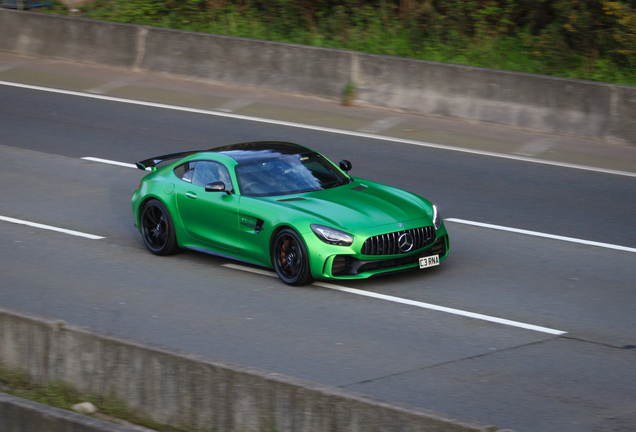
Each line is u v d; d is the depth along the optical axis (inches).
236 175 520.4
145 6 1269.7
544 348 388.2
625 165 773.3
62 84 1079.6
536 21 1064.2
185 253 561.0
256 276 504.1
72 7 1326.3
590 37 991.6
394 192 522.6
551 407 324.2
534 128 880.3
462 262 528.7
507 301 456.1
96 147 842.2
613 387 343.6
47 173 761.0
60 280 498.9
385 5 1146.0
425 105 936.9
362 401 254.5
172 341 401.1
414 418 245.3
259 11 1220.5
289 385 267.6
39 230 608.4
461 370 362.0
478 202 669.3
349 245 462.9
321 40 1131.9
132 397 303.7
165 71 1100.5
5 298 466.6
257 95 1015.0
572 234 589.0
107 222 632.4
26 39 1201.4
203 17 1235.9
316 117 935.7
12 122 931.3
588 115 853.2
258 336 406.3
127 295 471.8
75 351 319.9
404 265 482.0
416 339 401.1
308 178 525.7
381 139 859.4
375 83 964.6
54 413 280.1
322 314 436.5
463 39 1072.8
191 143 848.9
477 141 850.8
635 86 825.5
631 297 463.2
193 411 288.7
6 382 336.2
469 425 236.7
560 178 735.7
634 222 617.9
